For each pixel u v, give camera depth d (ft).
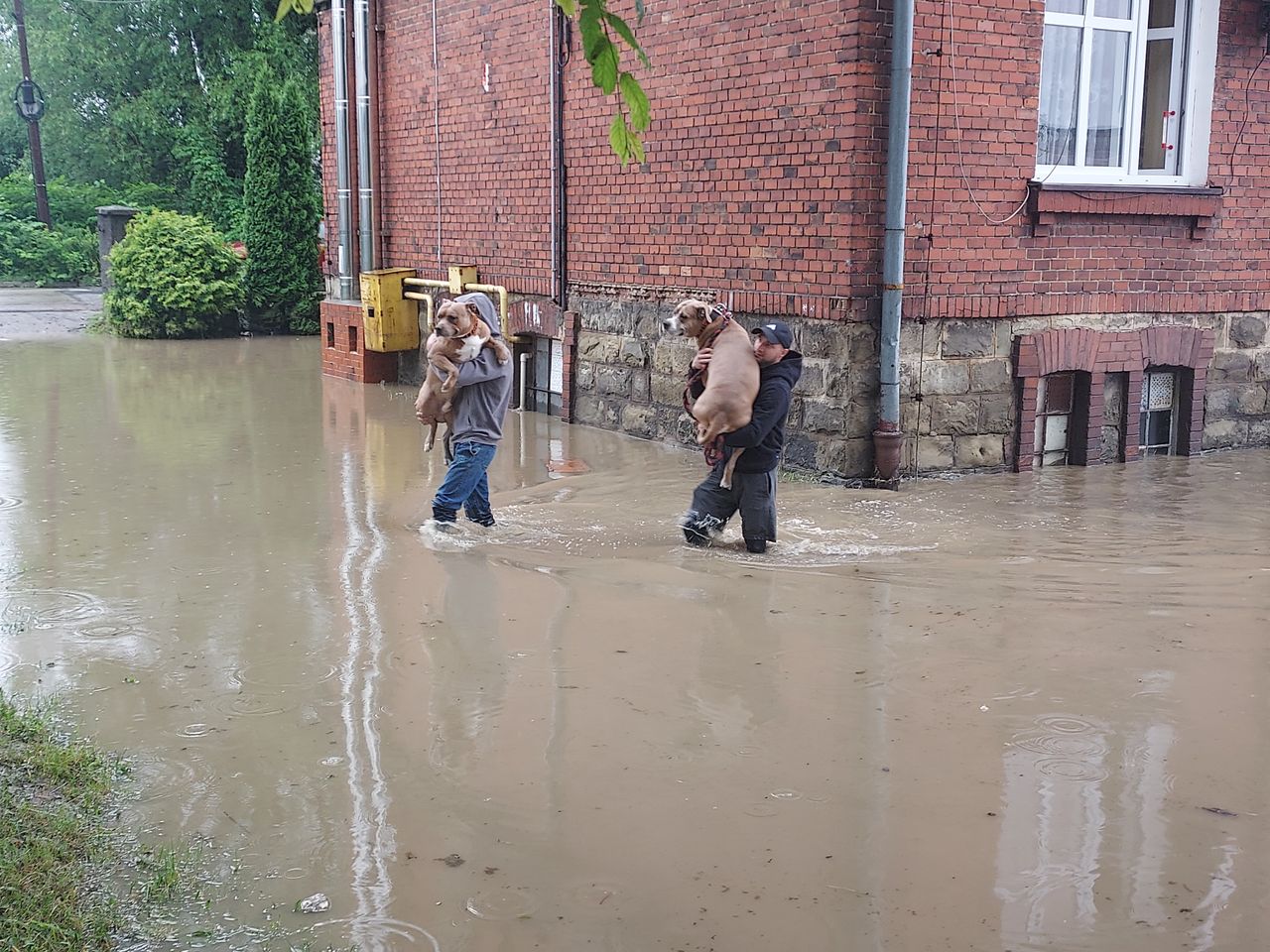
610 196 38.70
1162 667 18.21
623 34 9.32
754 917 11.79
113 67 127.85
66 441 37.42
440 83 46.80
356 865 12.82
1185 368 35.86
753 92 32.63
